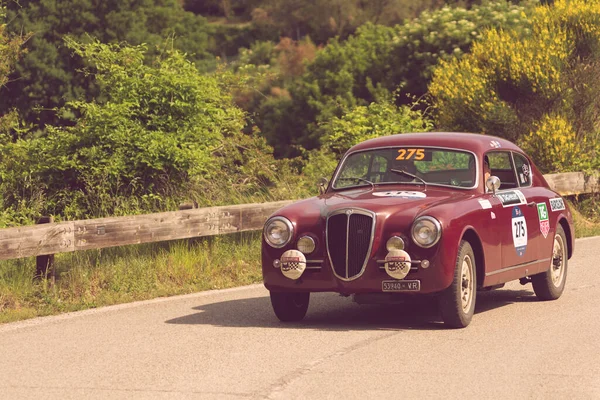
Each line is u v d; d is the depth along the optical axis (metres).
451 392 13.16
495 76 44.50
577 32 44.00
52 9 87.50
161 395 13.06
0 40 36.75
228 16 199.00
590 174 38.66
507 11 71.81
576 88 43.34
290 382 13.78
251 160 35.03
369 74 82.12
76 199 29.41
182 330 18.19
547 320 19.00
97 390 13.38
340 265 17.81
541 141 41.72
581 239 33.16
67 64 85.62
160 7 101.81
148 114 31.64
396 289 17.56
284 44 144.75
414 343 16.64
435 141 20.38
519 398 12.83
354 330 18.06
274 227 18.33
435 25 73.00
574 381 13.77
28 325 19.11
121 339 17.33
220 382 13.80
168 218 24.22
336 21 170.00
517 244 20.09
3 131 33.31
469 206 18.48
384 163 20.28
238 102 102.81
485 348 16.17
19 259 22.41
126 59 32.66
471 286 18.38
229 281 24.88
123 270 23.78
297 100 85.62
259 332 17.91
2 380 14.11
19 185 29.84
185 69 32.66
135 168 29.92
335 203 18.53
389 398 12.84
